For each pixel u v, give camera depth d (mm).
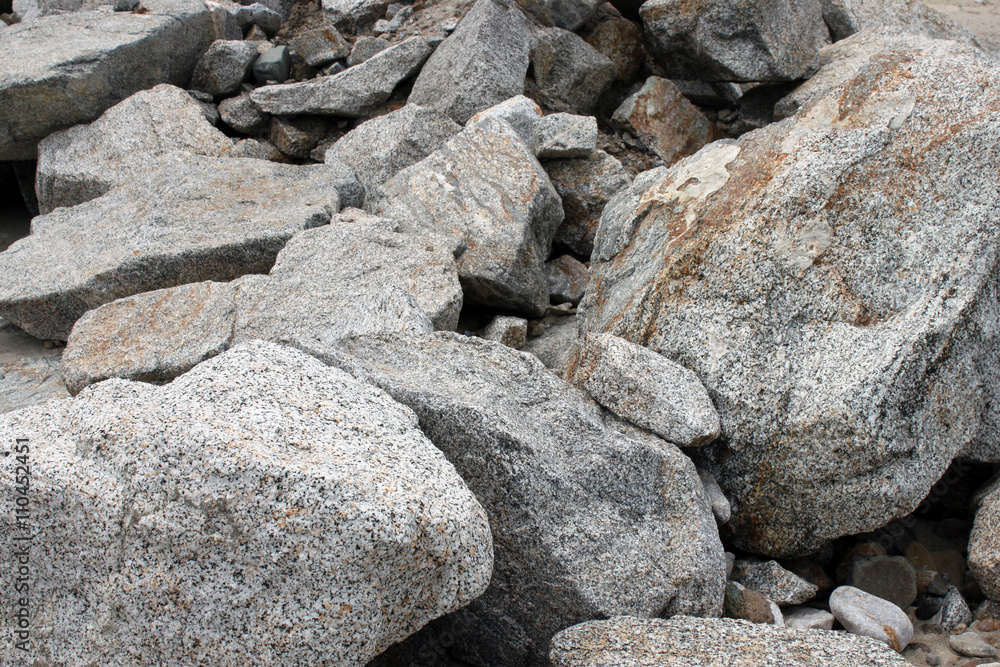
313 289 3691
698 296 3119
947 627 2809
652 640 2275
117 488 2045
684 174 3600
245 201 4578
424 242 4055
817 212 3002
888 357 2746
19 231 6109
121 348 3562
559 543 2514
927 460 2832
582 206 4957
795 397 2867
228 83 6363
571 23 5941
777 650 2240
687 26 5480
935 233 2910
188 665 2002
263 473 1945
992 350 2947
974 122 2951
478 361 2930
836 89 3275
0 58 5707
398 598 2010
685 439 2867
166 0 6547
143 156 5430
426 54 5953
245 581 1965
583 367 3088
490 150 4594
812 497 2854
